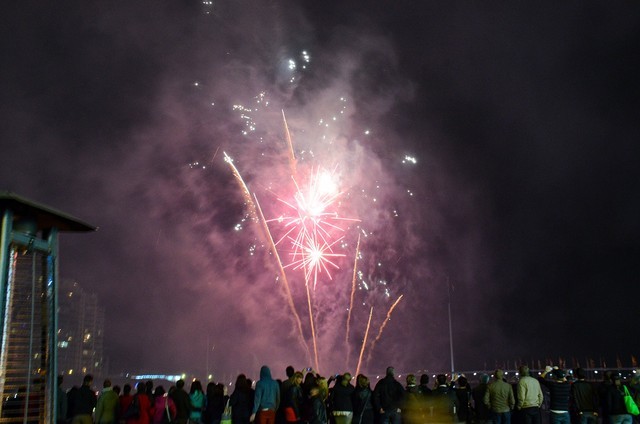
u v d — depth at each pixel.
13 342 11.10
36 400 11.38
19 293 11.30
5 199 10.59
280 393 16.84
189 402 18.25
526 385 17.12
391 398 17.33
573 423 19.16
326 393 18.22
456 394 18.50
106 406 17.67
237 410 17.19
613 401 17.48
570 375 19.88
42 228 11.85
